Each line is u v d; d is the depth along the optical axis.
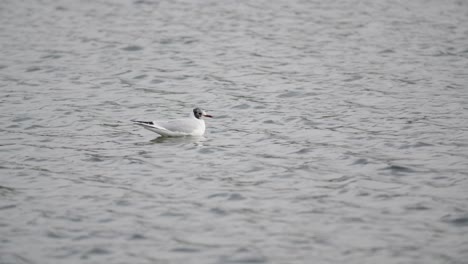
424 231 19.20
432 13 46.56
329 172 23.30
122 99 31.58
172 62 37.31
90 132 27.38
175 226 19.66
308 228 19.48
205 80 34.34
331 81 33.91
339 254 18.12
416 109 29.66
